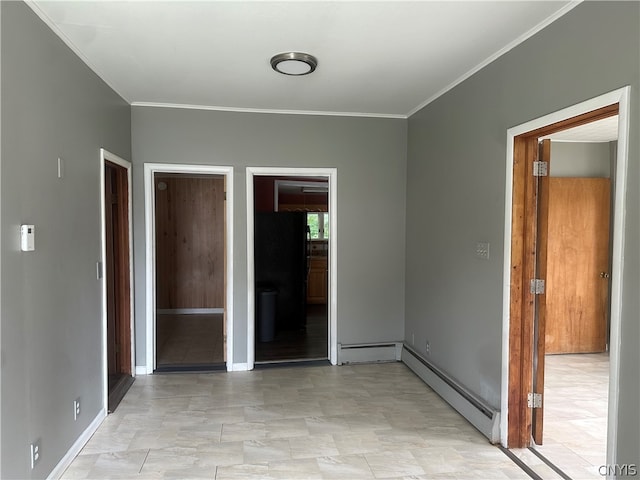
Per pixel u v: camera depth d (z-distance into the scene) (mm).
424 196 4047
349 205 4449
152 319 4184
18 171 2002
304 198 7883
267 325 5301
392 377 4098
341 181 4422
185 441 2850
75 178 2688
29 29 2115
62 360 2479
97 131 3117
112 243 3945
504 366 2764
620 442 1881
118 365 4027
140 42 2631
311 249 7727
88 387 2883
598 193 4809
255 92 3678
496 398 2871
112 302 3977
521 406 2775
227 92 3678
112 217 3943
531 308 2750
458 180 3369
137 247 4102
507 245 2713
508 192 2697
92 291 2965
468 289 3230
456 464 2598
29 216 2102
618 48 1870
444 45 2682
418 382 3965
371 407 3412
